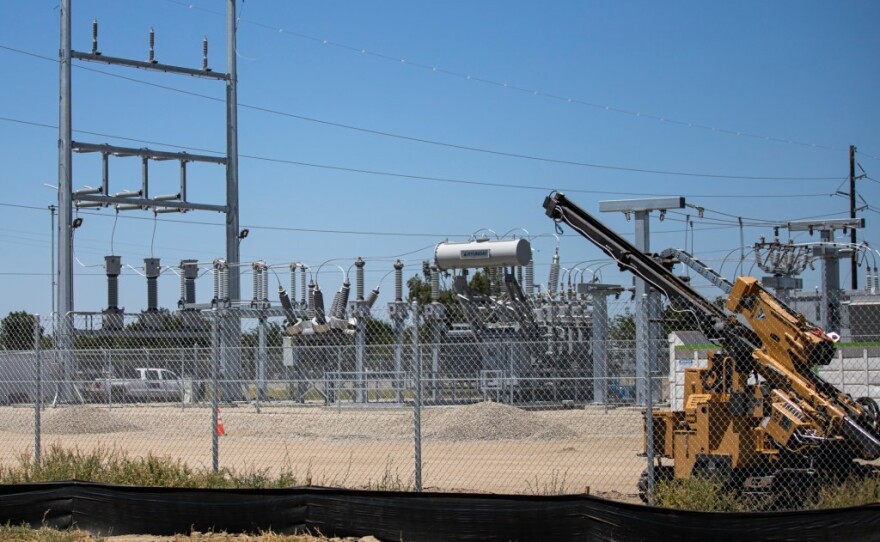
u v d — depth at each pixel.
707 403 14.45
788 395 14.12
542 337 37.34
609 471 19.97
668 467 15.93
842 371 24.27
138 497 13.30
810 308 36.97
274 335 38.38
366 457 22.91
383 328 37.47
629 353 38.25
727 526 11.17
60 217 37.78
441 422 28.12
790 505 13.77
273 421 30.22
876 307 35.59
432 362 34.72
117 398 35.78
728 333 14.34
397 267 35.44
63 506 13.57
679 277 15.88
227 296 39.25
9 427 29.50
